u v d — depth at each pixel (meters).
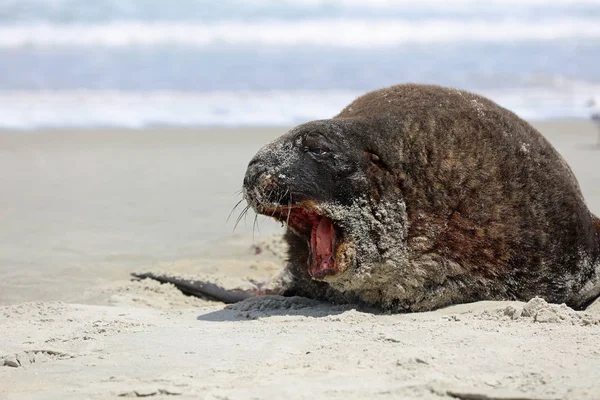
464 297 23.58
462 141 23.70
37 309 24.80
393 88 26.38
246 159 52.34
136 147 55.72
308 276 25.39
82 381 17.69
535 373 16.78
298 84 73.81
